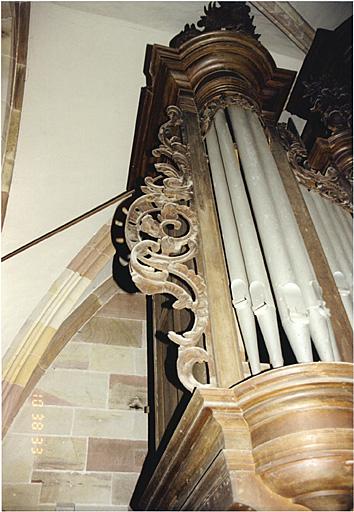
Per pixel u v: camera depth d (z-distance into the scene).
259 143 2.90
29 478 3.34
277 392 1.56
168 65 3.31
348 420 1.54
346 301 2.26
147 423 3.74
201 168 2.73
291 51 4.30
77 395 3.76
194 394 1.63
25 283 3.57
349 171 3.42
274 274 2.08
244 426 1.60
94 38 3.68
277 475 1.49
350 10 4.11
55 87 3.60
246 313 1.96
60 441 3.54
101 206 3.72
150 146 3.56
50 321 3.60
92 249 3.80
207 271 2.13
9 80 3.25
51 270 3.68
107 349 4.04
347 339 1.98
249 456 1.55
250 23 3.66
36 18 3.44
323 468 1.47
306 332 1.86
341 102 3.90
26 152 3.54
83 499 3.34
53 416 3.63
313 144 3.75
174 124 3.04
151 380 3.86
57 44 3.56
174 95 3.31
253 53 3.36
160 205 2.45
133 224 2.33
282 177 2.84
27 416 3.58
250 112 3.14
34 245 3.60
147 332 4.19
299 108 4.38
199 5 3.77
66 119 3.66
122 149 3.85
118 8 3.67
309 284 2.04
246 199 2.50
